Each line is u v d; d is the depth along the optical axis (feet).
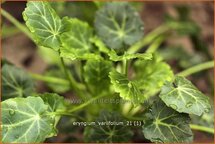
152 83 1.87
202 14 3.23
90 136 1.85
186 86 1.65
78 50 1.94
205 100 1.61
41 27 1.64
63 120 2.15
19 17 2.97
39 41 1.61
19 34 3.03
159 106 1.65
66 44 1.83
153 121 1.65
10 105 1.59
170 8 3.22
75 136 2.28
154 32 2.68
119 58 1.61
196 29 2.75
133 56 1.61
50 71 2.47
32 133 1.58
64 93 2.54
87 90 2.10
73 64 2.48
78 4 2.39
